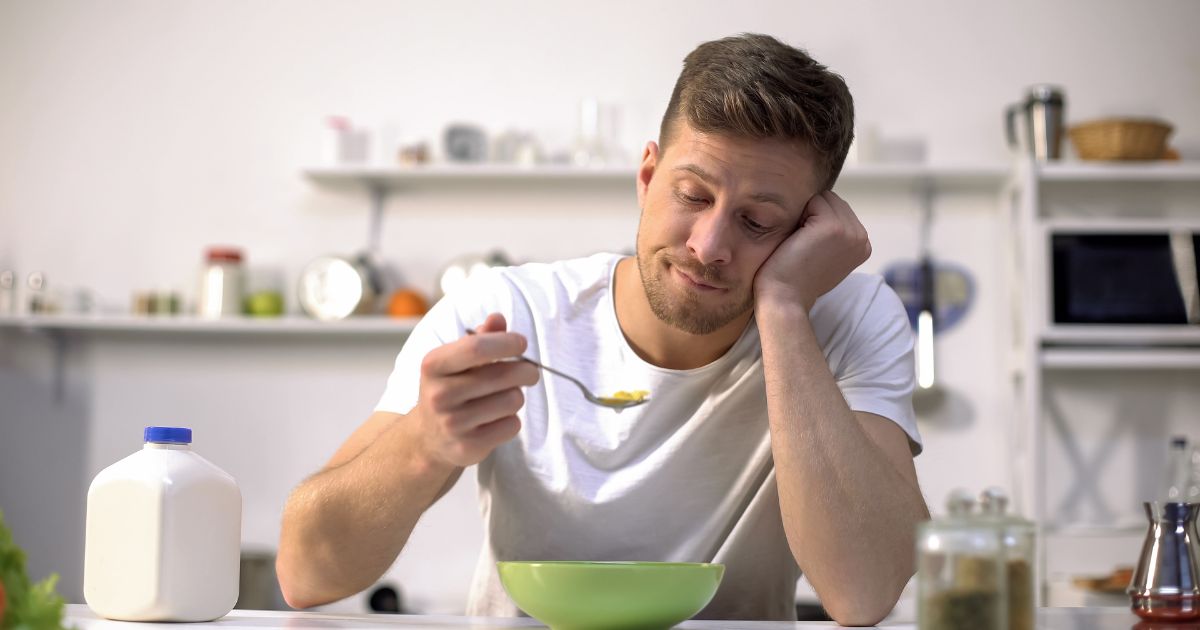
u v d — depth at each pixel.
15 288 3.40
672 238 1.22
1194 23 3.27
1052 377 3.20
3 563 0.75
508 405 1.05
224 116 3.46
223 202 3.43
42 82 3.50
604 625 0.95
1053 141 3.05
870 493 1.18
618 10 3.39
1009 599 0.77
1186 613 1.07
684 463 1.36
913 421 1.36
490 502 1.42
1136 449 3.17
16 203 3.47
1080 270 2.92
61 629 0.75
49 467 3.38
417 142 3.38
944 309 3.22
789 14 3.34
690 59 1.25
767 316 1.24
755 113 1.16
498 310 1.42
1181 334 2.89
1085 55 3.28
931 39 3.31
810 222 1.27
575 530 1.37
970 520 0.78
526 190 3.36
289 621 1.07
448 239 3.36
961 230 3.25
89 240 3.45
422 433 1.12
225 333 3.38
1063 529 2.88
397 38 3.44
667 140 1.24
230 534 1.06
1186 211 3.20
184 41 3.48
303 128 3.44
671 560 1.38
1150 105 3.26
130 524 1.03
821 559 1.18
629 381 1.37
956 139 3.28
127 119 3.48
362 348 3.36
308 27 3.46
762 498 1.36
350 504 1.18
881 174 3.12
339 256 3.30
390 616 1.13
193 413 3.37
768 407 1.22
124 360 3.40
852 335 1.38
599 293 1.41
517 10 3.42
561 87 3.38
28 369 3.42
